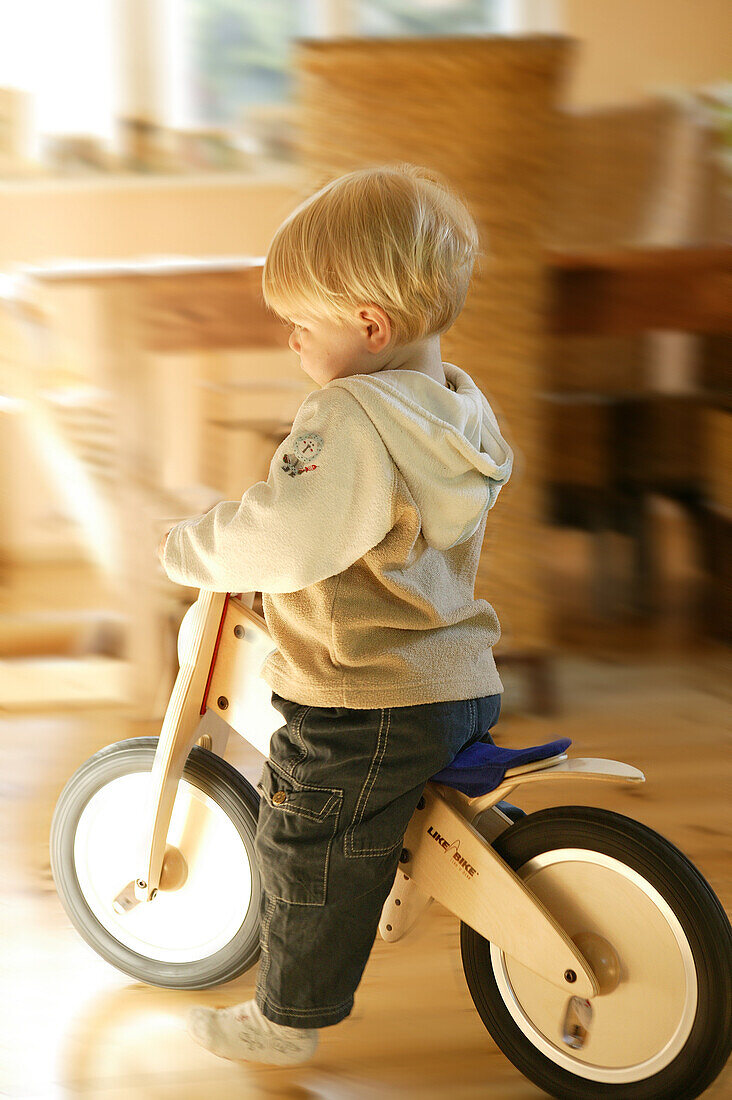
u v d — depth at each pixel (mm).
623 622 2387
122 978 1177
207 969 1092
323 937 904
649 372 2885
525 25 3023
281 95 2961
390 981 1181
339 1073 1031
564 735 1807
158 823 1026
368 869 896
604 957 914
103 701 1911
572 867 924
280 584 852
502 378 1824
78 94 2908
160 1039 1073
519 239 1766
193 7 2922
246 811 1040
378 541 834
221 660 1016
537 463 1854
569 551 2650
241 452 2861
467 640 914
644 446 2625
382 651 867
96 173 2928
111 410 1816
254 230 2969
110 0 2881
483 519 946
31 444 2805
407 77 1696
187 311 1769
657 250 1832
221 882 1068
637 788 1599
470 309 1798
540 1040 965
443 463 845
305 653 894
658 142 3002
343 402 825
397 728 871
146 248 2971
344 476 819
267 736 998
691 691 2008
